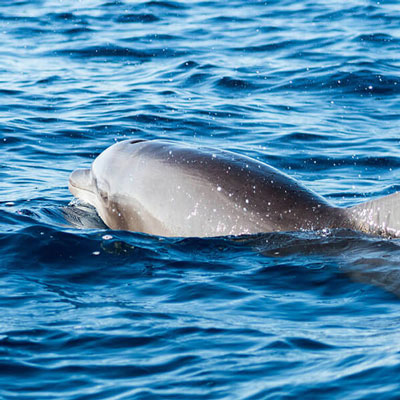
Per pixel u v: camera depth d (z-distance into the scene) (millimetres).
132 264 28750
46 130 59625
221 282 26672
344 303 24234
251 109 67375
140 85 76312
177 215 31656
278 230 30203
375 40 92688
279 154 54219
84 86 75938
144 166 33500
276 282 26438
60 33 101938
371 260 26922
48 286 26625
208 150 33500
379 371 18953
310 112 66625
